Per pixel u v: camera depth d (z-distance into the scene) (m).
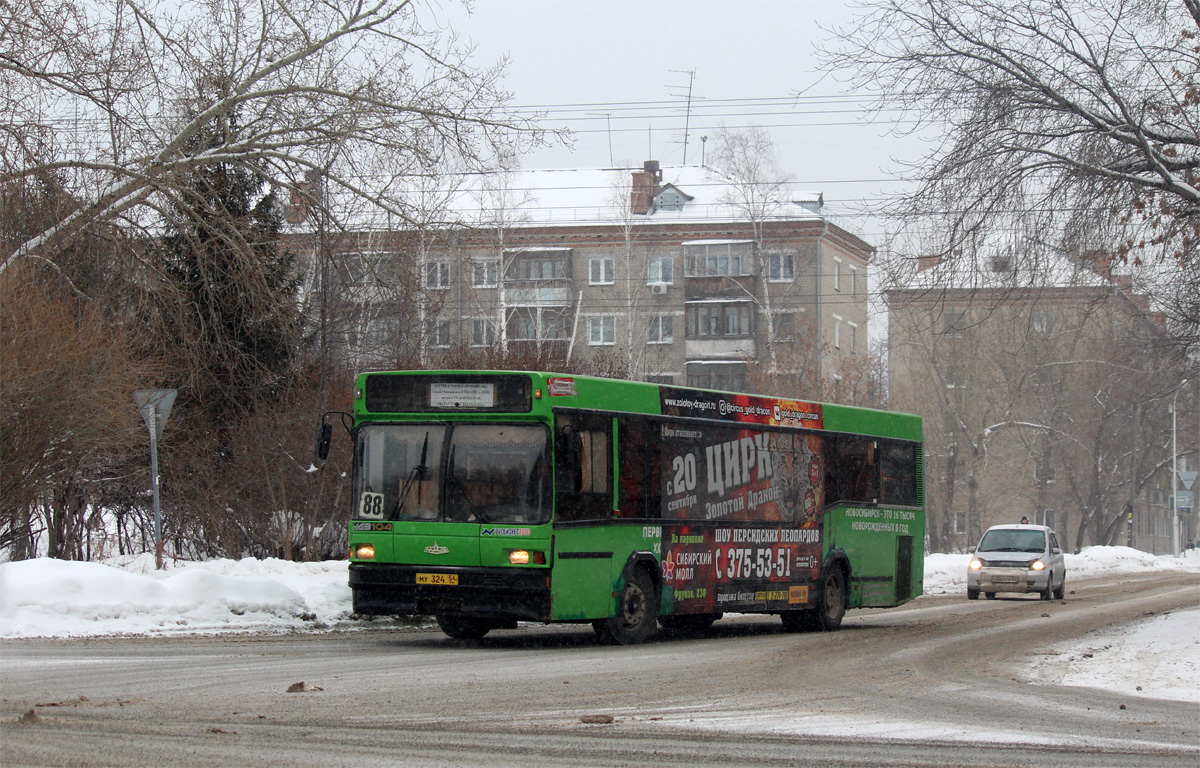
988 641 18.75
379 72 23.69
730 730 9.52
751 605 19.28
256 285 23.34
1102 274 19.20
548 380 15.88
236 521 24.42
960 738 9.47
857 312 71.62
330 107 23.64
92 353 19.34
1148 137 18.31
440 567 15.77
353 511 16.28
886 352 59.66
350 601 19.72
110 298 22.66
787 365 49.25
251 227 24.27
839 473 21.69
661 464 17.67
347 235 24.42
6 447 18.44
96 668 12.45
